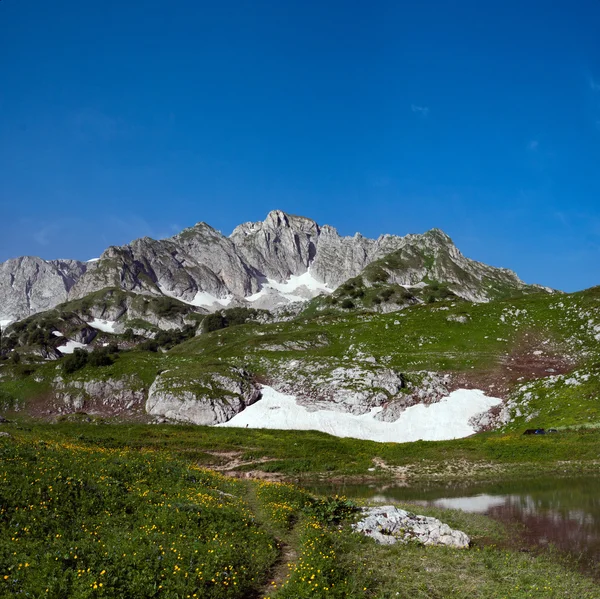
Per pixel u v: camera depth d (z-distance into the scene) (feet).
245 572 61.57
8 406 353.10
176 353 511.81
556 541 91.04
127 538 64.80
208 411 291.79
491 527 101.91
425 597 63.10
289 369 345.51
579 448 187.21
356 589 61.98
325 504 104.06
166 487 96.12
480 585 68.18
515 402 269.85
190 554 61.46
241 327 578.66
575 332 357.82
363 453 209.97
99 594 48.34
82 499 77.41
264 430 262.26
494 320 412.77
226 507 87.20
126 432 244.22
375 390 290.35
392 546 84.43
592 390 253.24
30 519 65.57
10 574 50.55
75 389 354.54
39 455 96.43
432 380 304.50
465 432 254.47
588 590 67.62
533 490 143.13
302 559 66.69
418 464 192.44
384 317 483.51
